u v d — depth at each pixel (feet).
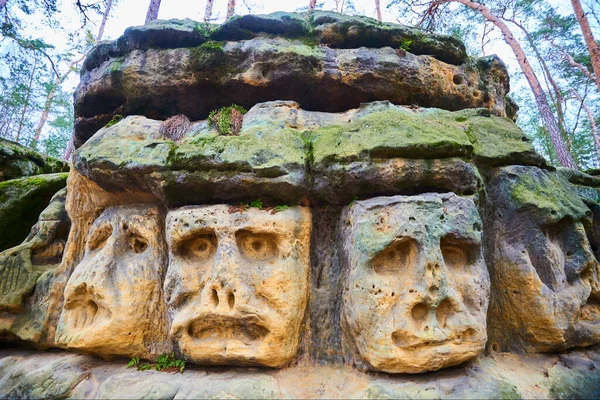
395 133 12.23
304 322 12.08
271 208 12.07
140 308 12.11
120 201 14.02
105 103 17.53
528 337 12.42
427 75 16.40
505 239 12.94
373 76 15.78
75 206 14.89
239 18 16.03
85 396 10.74
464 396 9.57
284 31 16.51
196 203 12.63
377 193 12.24
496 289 12.93
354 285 10.99
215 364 11.37
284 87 15.88
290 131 13.47
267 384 10.07
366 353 10.48
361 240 11.16
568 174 20.20
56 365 12.25
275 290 11.00
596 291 12.98
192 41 16.42
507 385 10.22
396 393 9.53
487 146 13.75
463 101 17.52
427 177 11.74
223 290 10.81
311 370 11.28
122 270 12.48
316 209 13.38
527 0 43.93
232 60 15.71
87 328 11.99
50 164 27.63
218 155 11.94
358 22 16.47
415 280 10.45
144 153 12.59
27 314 14.19
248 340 11.03
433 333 10.06
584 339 12.42
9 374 12.46
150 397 9.89
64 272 14.67
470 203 11.68
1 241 19.22
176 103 16.76
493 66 18.80
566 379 11.06
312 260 13.08
